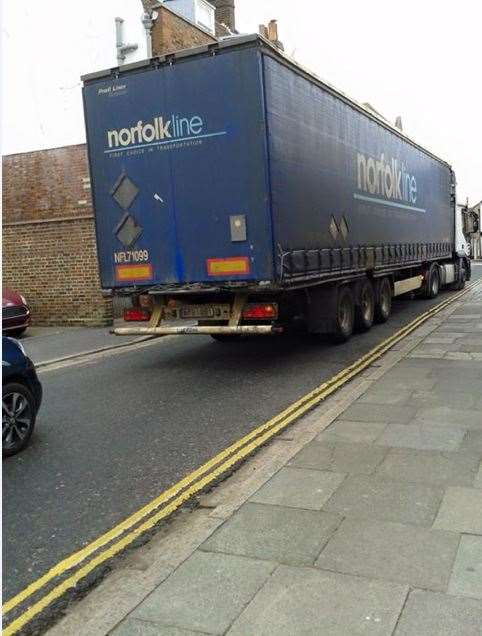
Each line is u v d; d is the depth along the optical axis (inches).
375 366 328.8
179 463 202.2
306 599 115.3
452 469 173.8
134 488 183.6
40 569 139.5
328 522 145.9
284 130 316.5
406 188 545.3
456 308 581.3
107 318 586.6
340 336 401.1
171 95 317.4
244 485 172.7
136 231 336.5
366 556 129.2
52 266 602.9
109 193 341.1
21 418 223.1
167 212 327.3
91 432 242.4
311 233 345.1
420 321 502.0
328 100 374.6
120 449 219.9
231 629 108.2
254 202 304.3
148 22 637.3
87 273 588.4
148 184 330.0
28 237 608.7
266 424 239.1
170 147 321.4
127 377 343.6
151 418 257.8
